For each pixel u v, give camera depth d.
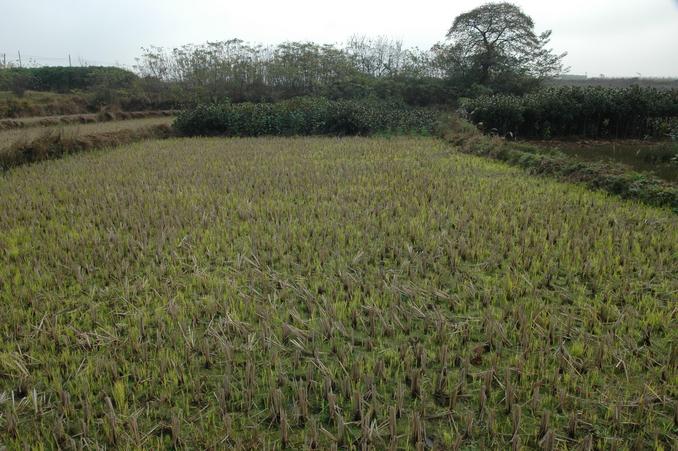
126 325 4.48
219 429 3.24
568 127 16.86
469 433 3.19
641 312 4.65
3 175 10.70
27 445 3.07
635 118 16.44
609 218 7.13
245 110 19.38
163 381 3.69
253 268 5.68
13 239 6.52
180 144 15.88
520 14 24.81
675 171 9.77
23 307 4.86
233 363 3.97
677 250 6.00
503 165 11.43
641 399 3.33
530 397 3.50
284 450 3.13
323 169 10.82
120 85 29.45
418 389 3.57
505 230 6.68
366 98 23.17
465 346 4.18
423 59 27.31
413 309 4.71
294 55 28.14
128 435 3.16
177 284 5.29
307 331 4.37
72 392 3.66
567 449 3.09
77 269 5.49
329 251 6.13
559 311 4.71
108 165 11.60
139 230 6.92
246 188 9.04
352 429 3.29
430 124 18.73
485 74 25.05
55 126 19.50
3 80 26.78
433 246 6.17
